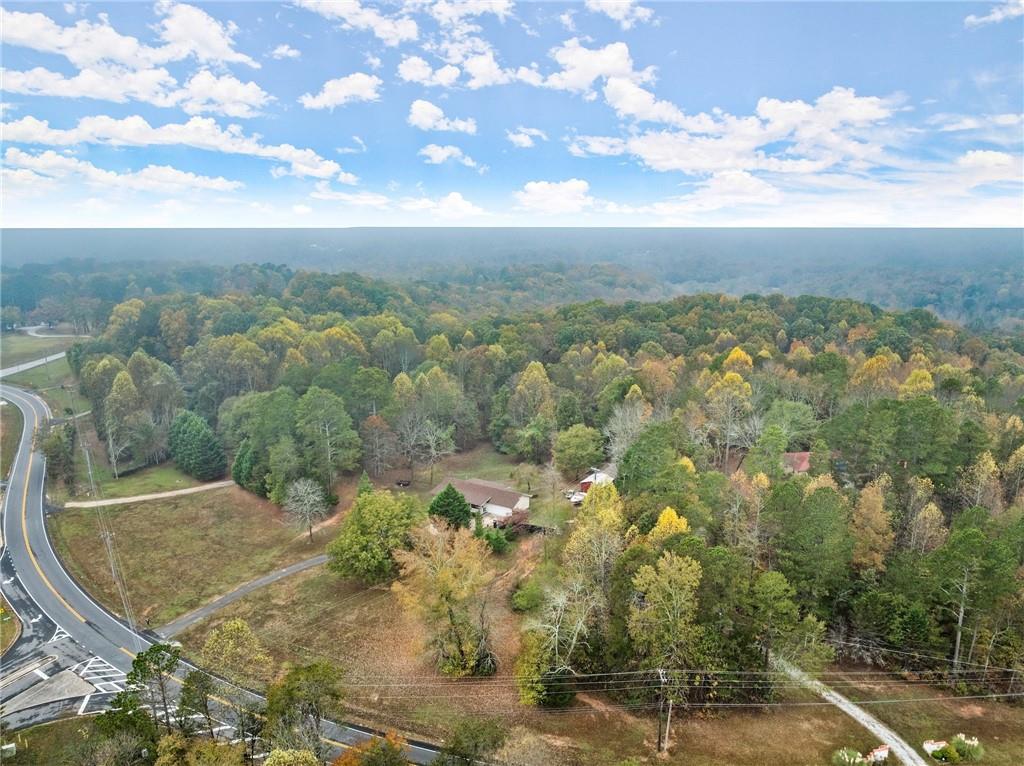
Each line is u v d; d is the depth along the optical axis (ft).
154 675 124.06
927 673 150.10
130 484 295.89
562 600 148.97
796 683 147.13
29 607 197.47
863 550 166.91
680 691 138.51
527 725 141.69
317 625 186.50
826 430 219.82
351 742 138.10
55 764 132.98
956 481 192.54
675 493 180.45
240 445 300.20
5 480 294.46
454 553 165.37
